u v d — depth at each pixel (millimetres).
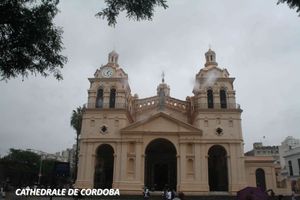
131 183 45438
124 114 48938
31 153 83312
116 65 54281
